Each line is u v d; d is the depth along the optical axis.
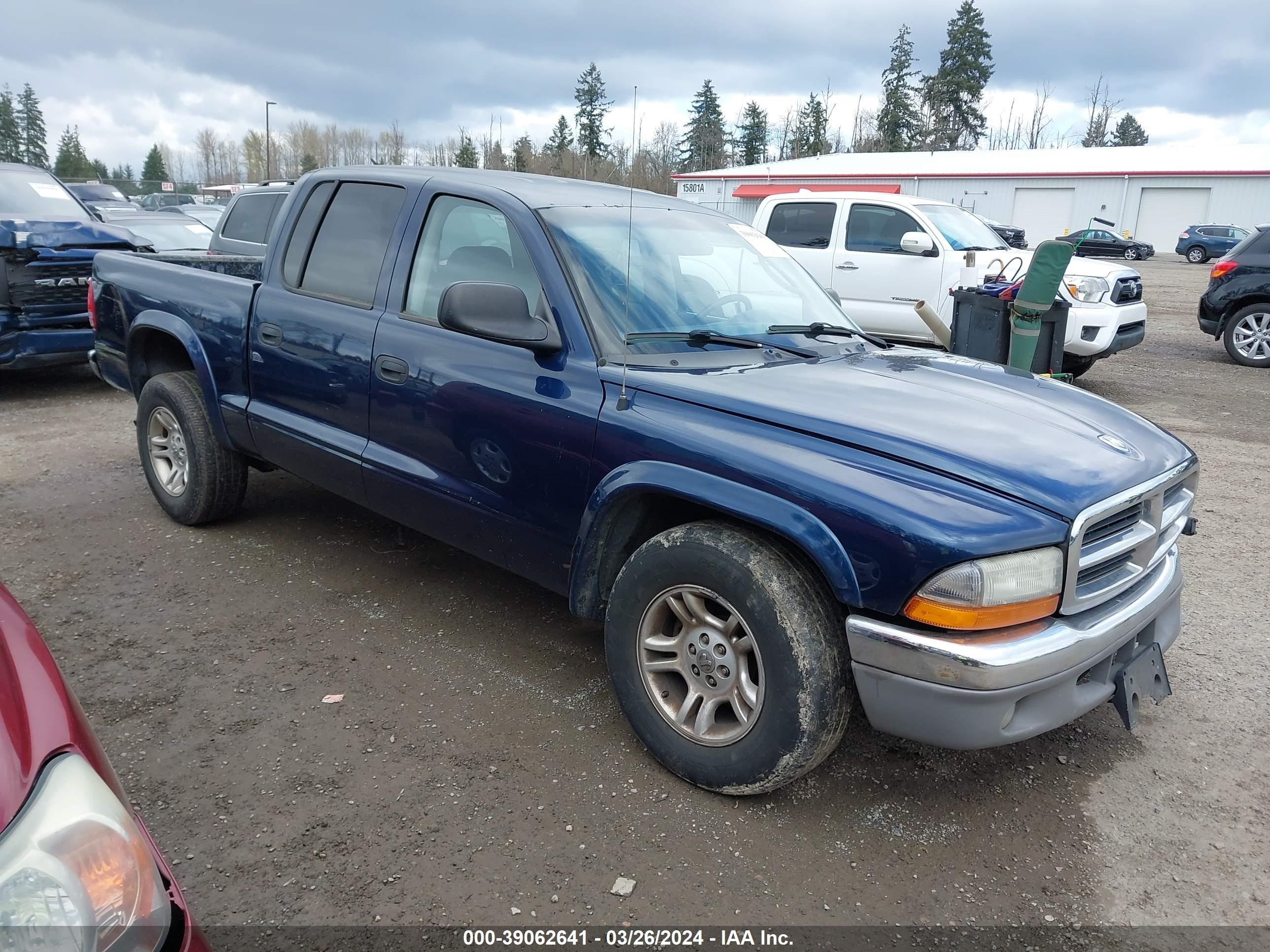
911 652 2.37
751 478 2.59
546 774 2.94
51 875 1.28
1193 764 3.12
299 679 3.48
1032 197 43.44
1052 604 2.45
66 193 9.23
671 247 3.64
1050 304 6.79
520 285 3.31
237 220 9.25
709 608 2.80
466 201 3.59
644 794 2.85
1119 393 9.61
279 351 4.10
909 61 72.69
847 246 10.16
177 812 2.71
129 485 5.73
